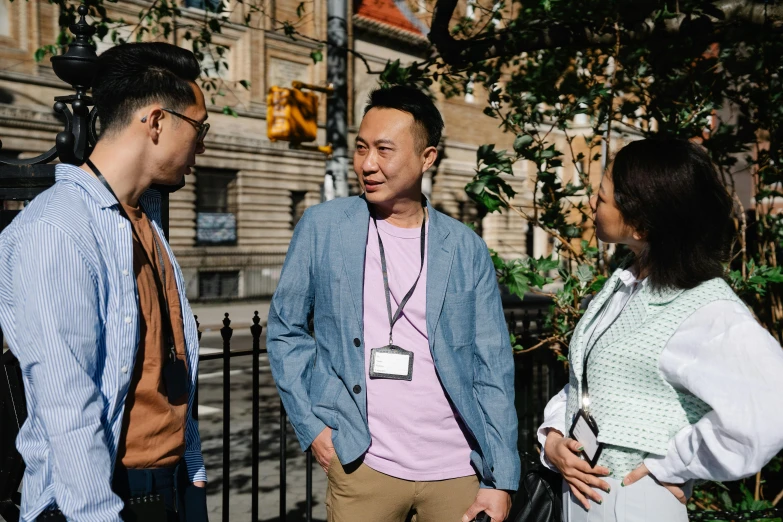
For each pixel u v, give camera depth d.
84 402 1.41
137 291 1.61
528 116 3.80
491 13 4.23
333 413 2.08
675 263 1.67
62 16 5.10
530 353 3.27
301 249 2.20
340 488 2.09
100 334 1.50
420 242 2.20
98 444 1.42
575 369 1.82
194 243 18.53
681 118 3.65
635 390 1.68
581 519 1.82
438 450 2.09
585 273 3.17
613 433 1.69
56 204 1.48
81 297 1.43
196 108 1.66
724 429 1.50
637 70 3.75
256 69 18.83
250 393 7.93
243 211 19.39
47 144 15.02
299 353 2.19
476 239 2.26
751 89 3.72
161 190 1.86
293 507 4.45
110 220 1.55
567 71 4.04
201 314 16.70
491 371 2.18
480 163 3.31
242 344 12.15
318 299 2.16
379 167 2.11
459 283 2.18
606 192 1.78
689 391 1.63
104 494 1.41
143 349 1.62
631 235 1.78
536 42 3.78
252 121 19.20
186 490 1.80
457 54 3.97
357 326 2.10
